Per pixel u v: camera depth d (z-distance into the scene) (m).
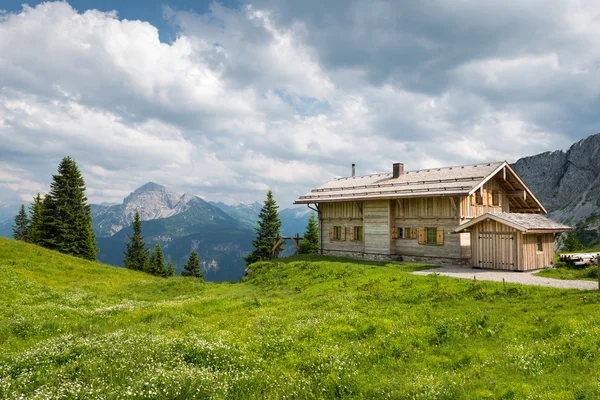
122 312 21.33
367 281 26.41
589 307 15.38
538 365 10.96
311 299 23.16
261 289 31.05
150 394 9.31
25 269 34.16
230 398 9.83
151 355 12.29
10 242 40.97
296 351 13.52
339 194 45.94
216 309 22.11
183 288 34.41
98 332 16.52
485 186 38.75
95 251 66.31
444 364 12.05
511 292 19.52
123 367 11.07
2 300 23.28
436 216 37.16
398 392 10.06
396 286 23.77
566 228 32.50
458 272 29.31
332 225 47.25
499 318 15.38
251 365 12.11
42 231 62.06
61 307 21.80
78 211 64.44
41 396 9.07
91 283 33.88
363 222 43.19
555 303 16.73
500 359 11.72
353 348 13.38
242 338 15.30
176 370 10.80
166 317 19.73
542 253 31.11
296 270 35.03
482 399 9.36
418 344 13.70
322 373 11.48
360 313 17.92
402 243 40.09
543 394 9.22
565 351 11.56
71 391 9.36
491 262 30.62
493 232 30.53
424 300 19.75
